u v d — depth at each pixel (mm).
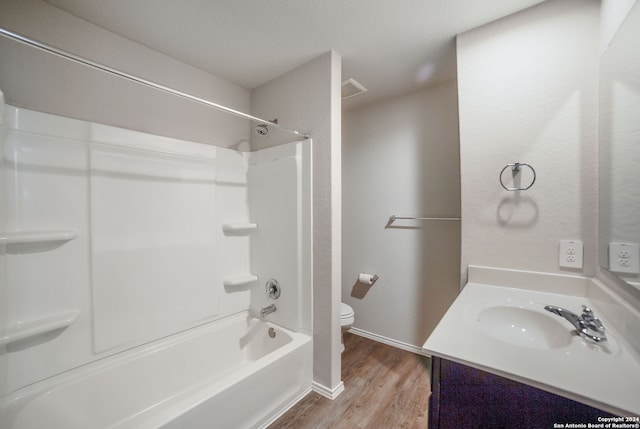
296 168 1877
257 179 2156
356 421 1516
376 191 2551
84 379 1361
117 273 1527
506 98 1413
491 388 747
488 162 1461
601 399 613
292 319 1902
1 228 1168
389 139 2469
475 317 1072
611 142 1045
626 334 847
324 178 1758
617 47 979
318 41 1656
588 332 888
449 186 2182
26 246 1256
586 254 1227
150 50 1729
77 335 1392
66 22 1411
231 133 2172
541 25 1330
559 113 1285
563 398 655
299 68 1922
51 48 921
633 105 859
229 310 2090
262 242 2119
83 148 1423
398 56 1810
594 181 1211
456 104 2148
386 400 1692
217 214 2029
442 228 2221
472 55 1519
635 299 848
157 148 1699
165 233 1732
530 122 1351
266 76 2078
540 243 1333
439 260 2234
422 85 2234
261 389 1454
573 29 1258
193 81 1937
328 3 1350
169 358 1691
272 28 1542
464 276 1531
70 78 1429
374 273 2568
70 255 1375
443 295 2213
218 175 2043
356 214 2688
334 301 1736
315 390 1784
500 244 1432
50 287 1316
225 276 2076
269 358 1541
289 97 1986
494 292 1327
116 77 1587
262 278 2121
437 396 838
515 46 1395
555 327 1032
